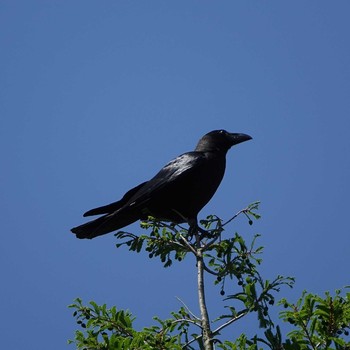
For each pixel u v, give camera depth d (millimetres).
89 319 10094
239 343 9078
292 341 9039
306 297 9406
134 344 9297
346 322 9281
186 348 9406
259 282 9797
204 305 9617
